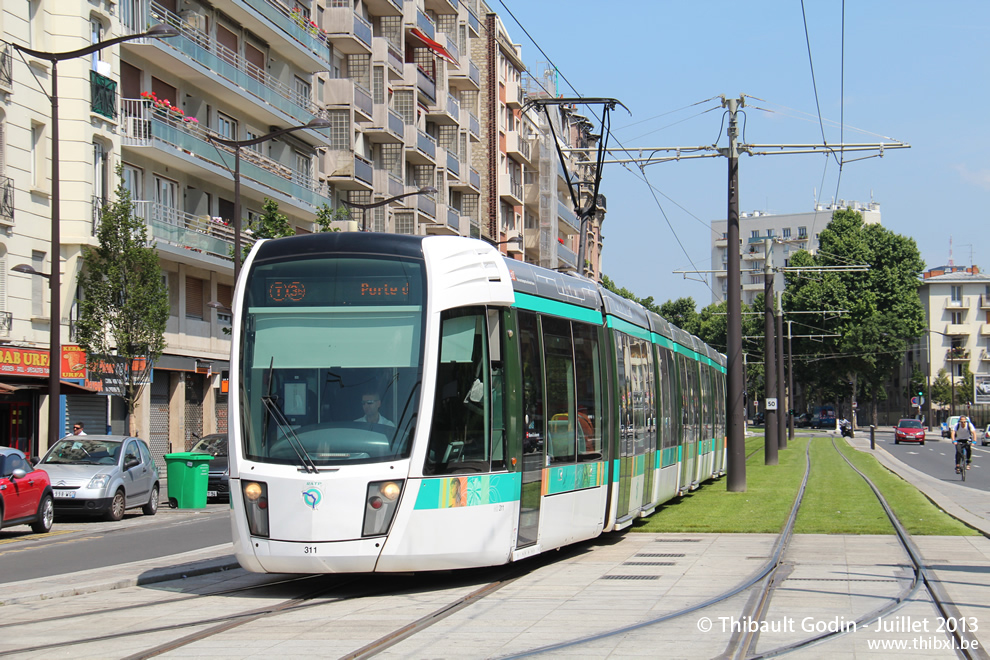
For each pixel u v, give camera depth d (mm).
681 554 14320
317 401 11406
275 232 38906
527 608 10188
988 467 44312
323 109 52312
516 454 12383
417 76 59344
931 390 118062
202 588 12172
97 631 9508
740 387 24594
